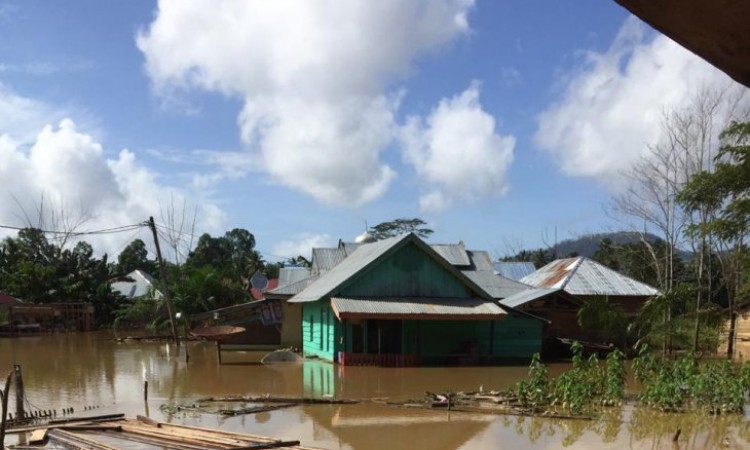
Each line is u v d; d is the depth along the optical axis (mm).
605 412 13711
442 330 26078
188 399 15758
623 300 31938
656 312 20422
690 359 15391
